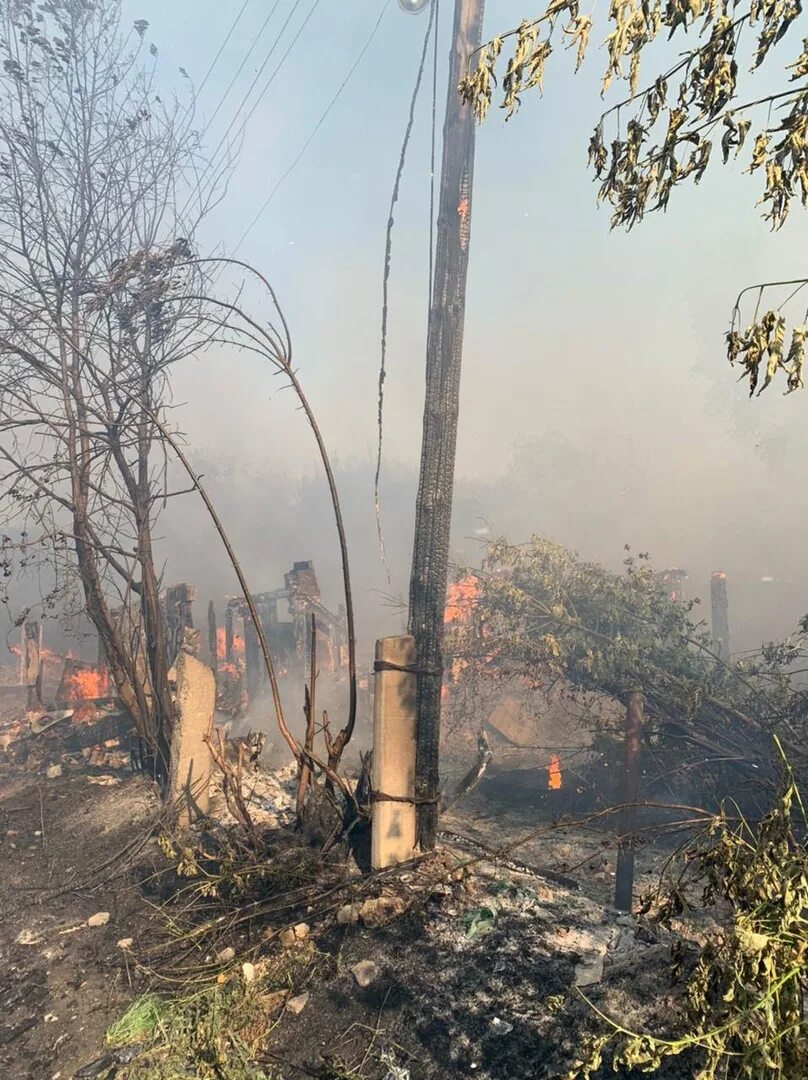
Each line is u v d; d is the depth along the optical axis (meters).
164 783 7.43
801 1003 1.99
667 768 7.09
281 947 4.50
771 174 1.93
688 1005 2.19
